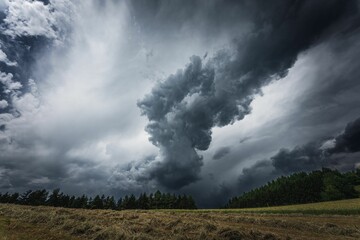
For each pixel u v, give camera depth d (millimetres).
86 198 131625
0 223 18297
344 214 49906
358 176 145375
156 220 26859
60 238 16047
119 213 34719
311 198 134250
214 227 22312
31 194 128625
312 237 22719
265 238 20422
